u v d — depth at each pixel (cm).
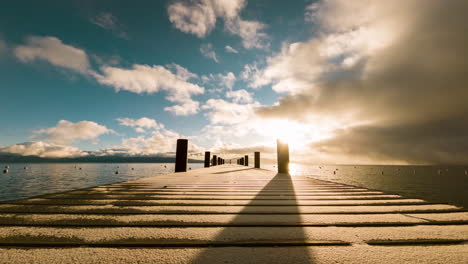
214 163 2011
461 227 159
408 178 5450
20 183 2950
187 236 139
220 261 108
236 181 459
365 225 164
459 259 110
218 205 225
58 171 6531
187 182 429
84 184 2858
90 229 151
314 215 189
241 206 221
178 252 118
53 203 228
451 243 131
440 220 174
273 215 188
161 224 162
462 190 2923
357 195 288
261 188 348
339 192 313
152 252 117
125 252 117
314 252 118
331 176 5591
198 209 207
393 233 146
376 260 109
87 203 228
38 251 117
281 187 363
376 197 272
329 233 146
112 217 179
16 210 198
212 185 383
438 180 4888
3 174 5122
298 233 146
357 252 118
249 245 127
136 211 198
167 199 253
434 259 110
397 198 267
